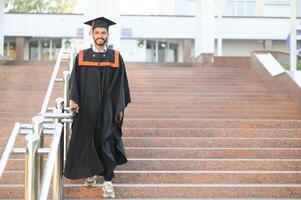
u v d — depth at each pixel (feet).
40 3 133.49
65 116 14.90
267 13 105.09
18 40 92.53
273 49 95.86
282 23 94.48
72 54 22.99
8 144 11.30
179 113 28.81
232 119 25.93
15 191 17.62
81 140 16.25
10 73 39.19
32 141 11.07
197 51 61.26
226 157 21.88
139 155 21.44
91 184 17.62
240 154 21.93
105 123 16.20
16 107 29.99
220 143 22.90
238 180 19.48
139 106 30.37
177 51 96.68
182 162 20.51
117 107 16.28
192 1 104.99
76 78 16.47
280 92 34.42
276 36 94.43
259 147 23.04
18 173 18.69
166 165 20.43
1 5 60.75
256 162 20.76
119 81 16.60
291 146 23.12
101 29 16.69
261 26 94.22
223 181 19.45
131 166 20.29
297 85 31.22
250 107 30.78
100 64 16.57
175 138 22.80
